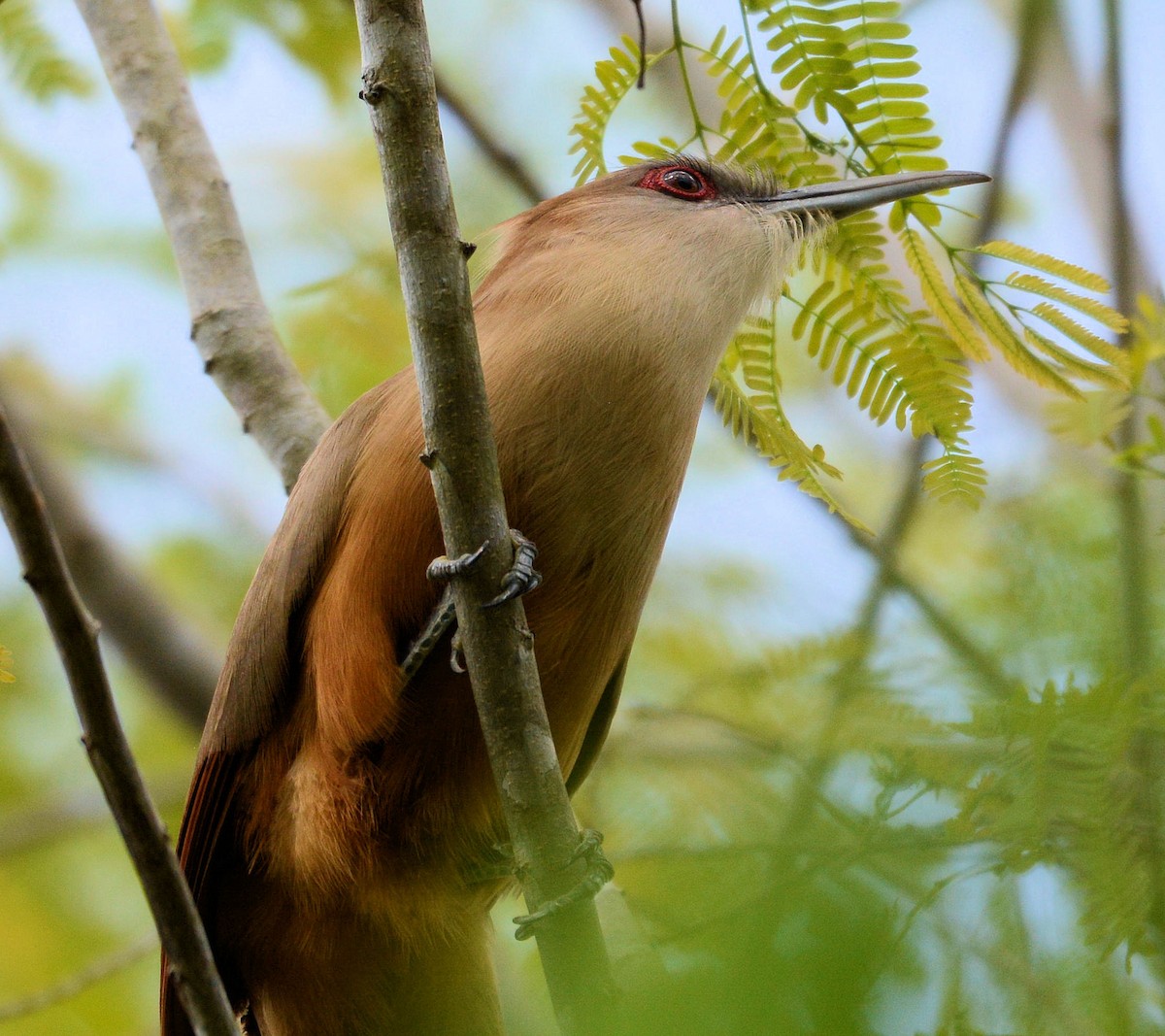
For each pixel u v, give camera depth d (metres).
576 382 8.39
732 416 9.78
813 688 9.04
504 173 12.84
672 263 9.21
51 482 13.95
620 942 8.22
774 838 6.94
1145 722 6.75
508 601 7.01
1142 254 12.18
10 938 13.68
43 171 15.79
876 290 9.31
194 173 11.47
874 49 8.75
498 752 7.21
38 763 14.94
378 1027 9.14
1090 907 6.40
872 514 14.14
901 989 5.26
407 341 12.04
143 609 13.78
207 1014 6.02
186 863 9.10
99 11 11.91
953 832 6.66
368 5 6.78
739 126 9.38
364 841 8.58
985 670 7.95
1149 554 7.99
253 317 11.09
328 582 8.70
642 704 10.34
